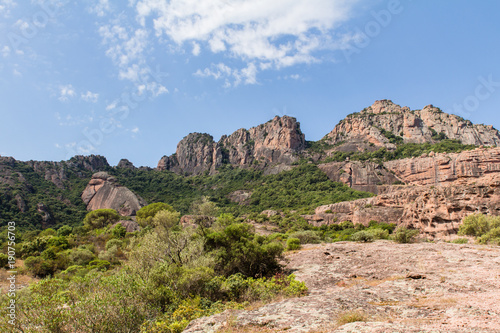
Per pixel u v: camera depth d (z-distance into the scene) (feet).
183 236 92.12
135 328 47.19
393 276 60.18
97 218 305.73
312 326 32.76
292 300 43.68
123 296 48.32
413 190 234.79
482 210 148.97
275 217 338.13
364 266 74.18
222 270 85.51
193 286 65.46
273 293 61.21
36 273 130.72
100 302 45.27
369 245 104.68
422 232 167.84
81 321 43.42
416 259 72.08
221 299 64.08
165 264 69.41
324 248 107.65
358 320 32.89
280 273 77.87
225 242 91.86
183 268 69.31
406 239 113.60
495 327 26.94
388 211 235.20
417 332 26.81
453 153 437.17
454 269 58.13
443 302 37.86
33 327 42.11
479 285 45.57
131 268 76.54
